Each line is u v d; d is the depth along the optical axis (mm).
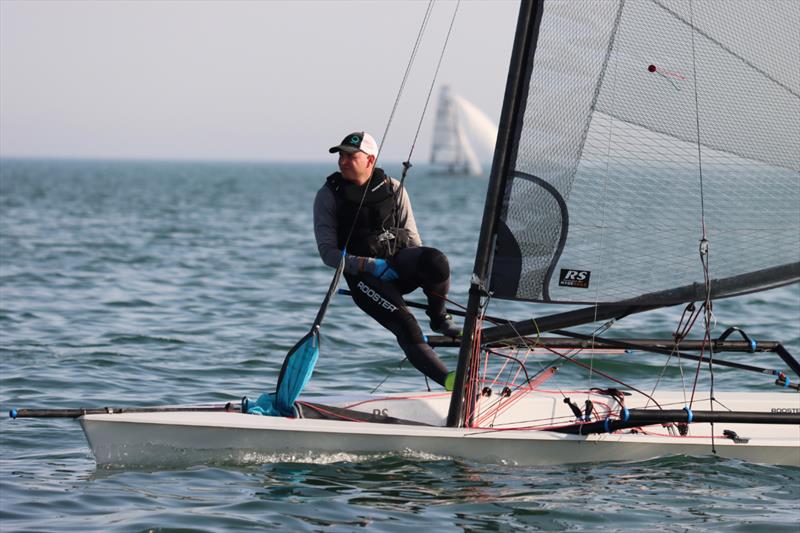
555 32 18578
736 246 19359
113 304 47469
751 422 19875
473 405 21219
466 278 59531
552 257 19234
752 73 18922
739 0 18672
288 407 21203
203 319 43500
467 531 16953
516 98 18891
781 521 17750
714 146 19078
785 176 19297
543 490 19172
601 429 20156
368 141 20734
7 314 43594
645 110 18906
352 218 21031
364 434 20375
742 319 44844
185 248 78875
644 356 34562
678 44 18766
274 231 100688
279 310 46594
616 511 18109
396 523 17266
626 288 19375
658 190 19156
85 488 19062
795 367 21891
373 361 34281
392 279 21266
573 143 18969
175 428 20047
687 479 20031
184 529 16906
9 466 20812
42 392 28812
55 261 66625
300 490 18891
